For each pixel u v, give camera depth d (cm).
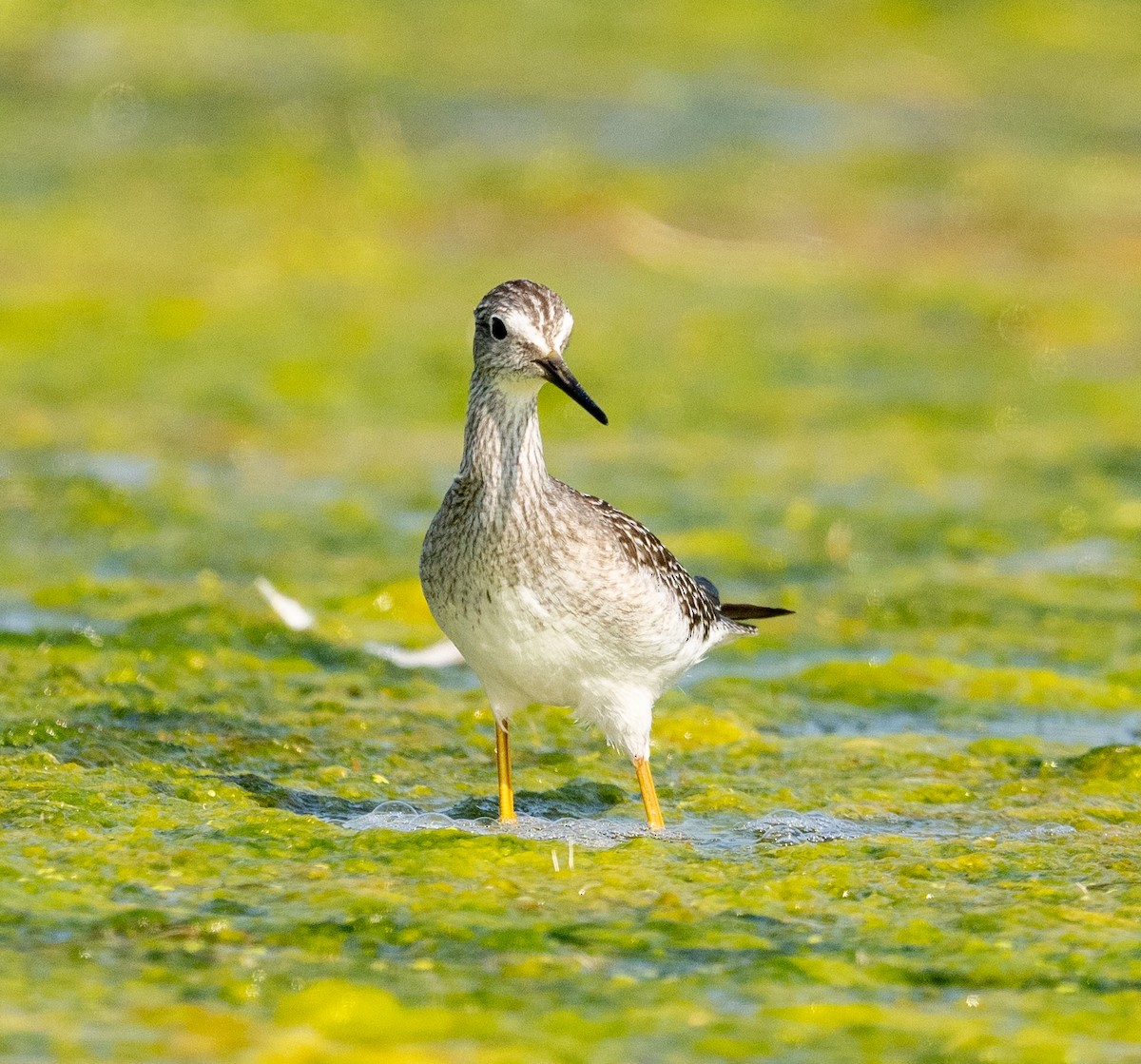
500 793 987
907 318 2444
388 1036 696
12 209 2772
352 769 1085
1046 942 803
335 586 1470
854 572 1545
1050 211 3005
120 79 3656
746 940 802
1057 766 1108
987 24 4375
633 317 2392
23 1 4025
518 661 931
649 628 929
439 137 3322
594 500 973
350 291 2470
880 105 3728
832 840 955
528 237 2800
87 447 1847
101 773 1034
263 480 1773
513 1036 699
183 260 2564
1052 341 2344
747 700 1255
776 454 1889
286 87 3647
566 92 3706
